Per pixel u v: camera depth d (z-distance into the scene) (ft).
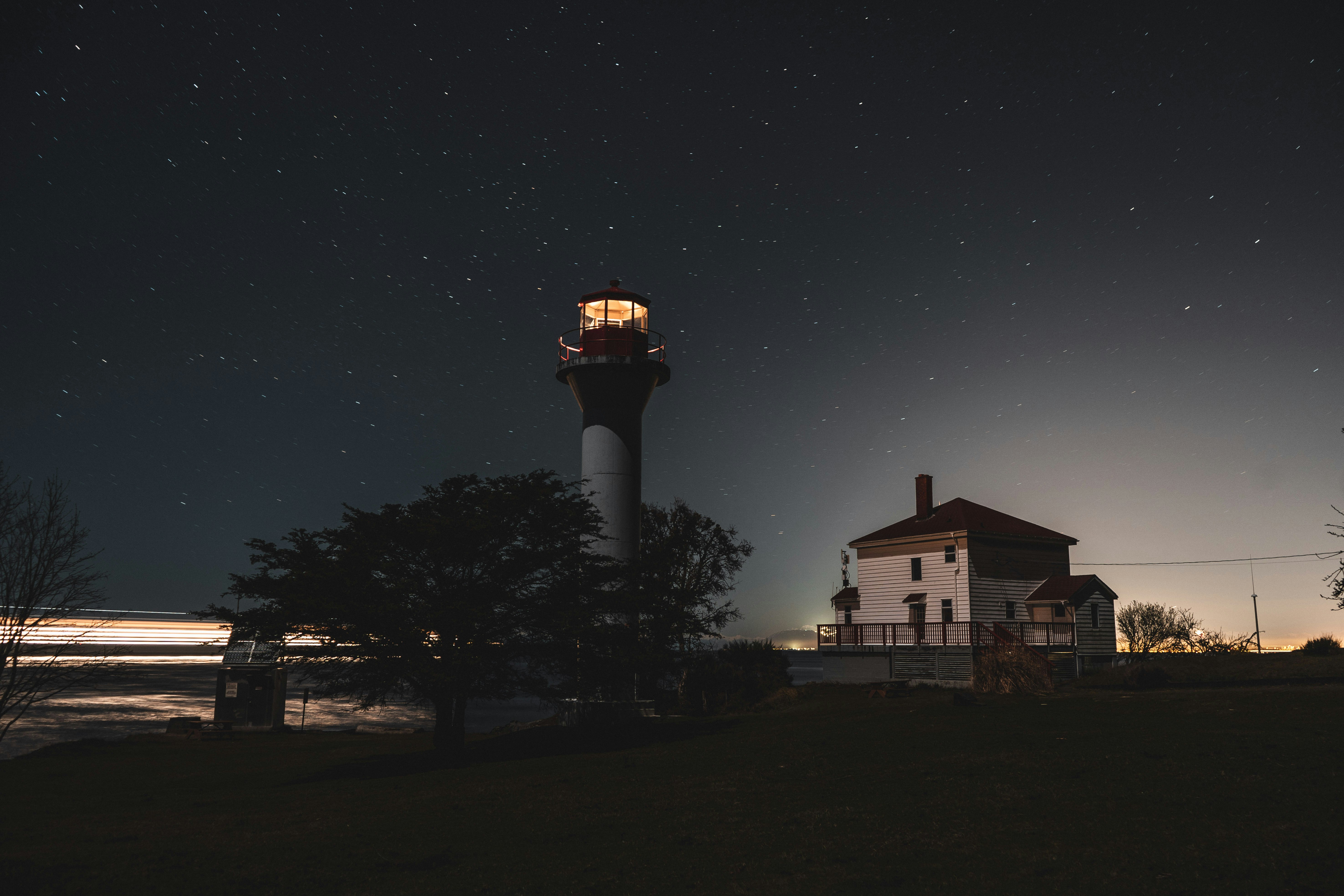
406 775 60.18
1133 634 185.26
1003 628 125.90
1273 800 31.12
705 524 114.73
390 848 33.65
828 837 31.12
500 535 70.95
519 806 41.60
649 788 44.27
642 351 100.68
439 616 65.46
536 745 73.36
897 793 37.86
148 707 181.88
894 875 25.94
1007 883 24.36
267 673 112.57
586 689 73.31
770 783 43.27
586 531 78.28
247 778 65.92
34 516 70.64
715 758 53.83
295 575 66.95
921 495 156.35
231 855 33.55
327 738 103.60
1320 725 46.39
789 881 26.11
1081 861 25.80
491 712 181.06
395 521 69.05
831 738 58.03
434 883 28.12
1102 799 33.50
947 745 49.90
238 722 111.86
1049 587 144.56
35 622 70.08
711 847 30.78
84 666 78.18
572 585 74.08
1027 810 32.71
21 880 30.19
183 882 29.50
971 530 141.28
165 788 61.67
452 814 40.47
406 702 74.90
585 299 101.96
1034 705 67.15
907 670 124.47
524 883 27.61
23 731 133.28
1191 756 40.14
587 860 30.09
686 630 93.66
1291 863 24.27
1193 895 22.40
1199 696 63.72
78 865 32.53
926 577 146.82
